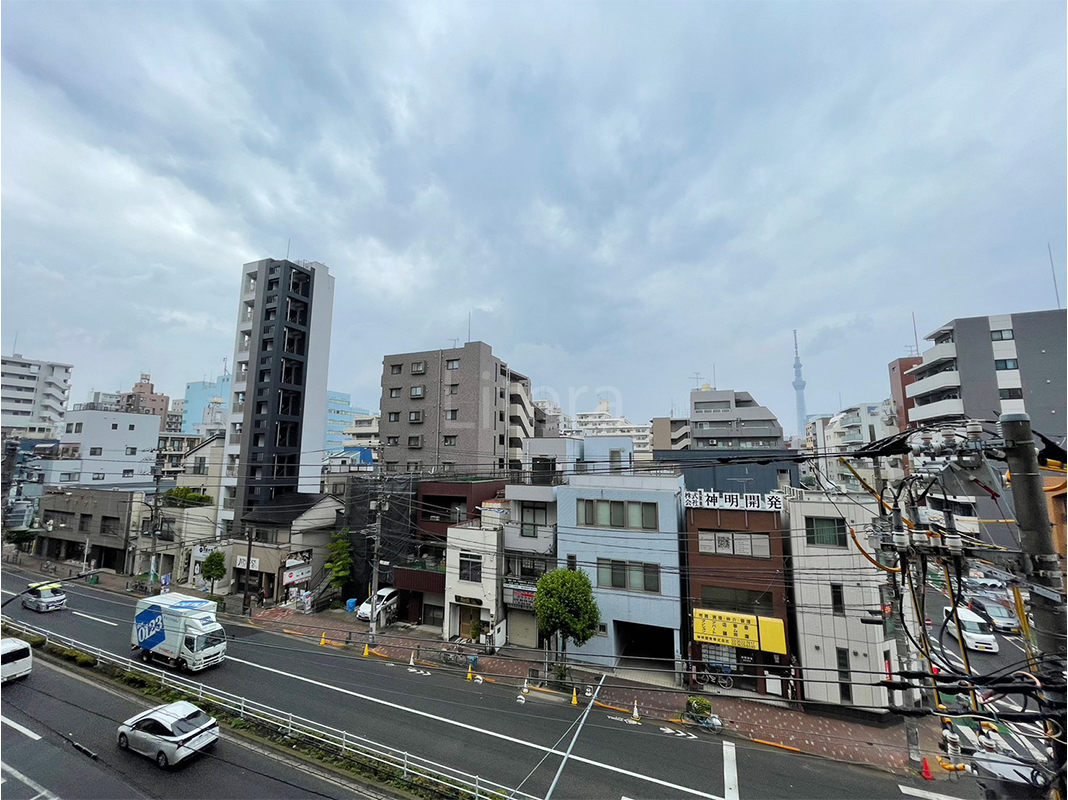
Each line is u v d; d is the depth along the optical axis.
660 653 24.64
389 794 13.57
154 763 14.69
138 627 22.95
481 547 26.64
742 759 16.16
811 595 20.30
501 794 13.36
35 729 16.41
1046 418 38.88
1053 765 6.27
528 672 22.59
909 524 8.04
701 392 63.62
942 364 44.97
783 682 20.20
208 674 21.14
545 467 34.66
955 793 14.57
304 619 29.31
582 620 21.20
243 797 13.30
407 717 18.08
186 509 39.06
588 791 14.18
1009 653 24.05
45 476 45.41
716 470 33.56
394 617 29.44
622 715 18.88
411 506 31.97
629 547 23.64
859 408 59.94
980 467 7.09
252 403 41.12
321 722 17.41
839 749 16.86
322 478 45.25
